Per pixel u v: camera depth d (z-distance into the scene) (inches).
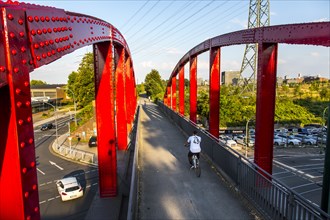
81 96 2178.9
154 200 219.5
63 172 1004.6
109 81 226.4
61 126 2073.1
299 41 185.6
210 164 313.0
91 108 1787.6
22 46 71.4
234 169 241.1
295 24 189.8
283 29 204.5
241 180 223.9
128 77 540.4
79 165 1091.9
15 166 65.3
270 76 235.8
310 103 2170.3
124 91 363.9
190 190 239.5
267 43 232.7
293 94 2556.6
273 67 235.1
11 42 65.4
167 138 500.1
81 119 1884.8
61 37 110.6
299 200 142.9
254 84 2146.9
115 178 231.3
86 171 1013.8
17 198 66.2
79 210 686.5
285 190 157.8
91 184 872.3
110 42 226.4
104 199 224.7
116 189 231.3
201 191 237.3
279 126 1871.3
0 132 64.6
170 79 1154.7
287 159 1360.7
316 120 1904.5
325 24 159.5
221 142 281.7
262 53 234.5
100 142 229.1
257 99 243.6
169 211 200.5
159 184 254.4
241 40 282.5
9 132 64.9
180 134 547.5
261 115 238.7
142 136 523.8
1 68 61.6
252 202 201.9
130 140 469.7
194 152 285.4
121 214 201.3
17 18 69.6
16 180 65.7
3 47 63.0
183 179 267.3
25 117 69.3
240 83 2486.5
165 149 403.5
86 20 158.9
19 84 67.6
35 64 80.2
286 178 1080.8
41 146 1439.5
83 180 914.1
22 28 72.1
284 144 1614.2
